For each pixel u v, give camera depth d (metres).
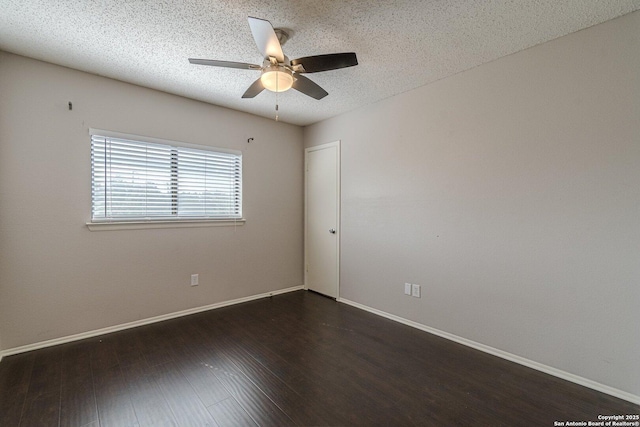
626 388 1.76
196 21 1.85
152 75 2.58
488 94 2.33
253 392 1.83
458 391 1.85
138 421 1.58
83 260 2.54
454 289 2.56
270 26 1.56
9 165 2.22
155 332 2.69
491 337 2.33
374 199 3.23
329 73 2.53
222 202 3.41
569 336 1.96
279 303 3.55
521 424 1.57
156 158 2.93
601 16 1.76
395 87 2.81
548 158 2.04
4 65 2.20
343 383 1.93
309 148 4.06
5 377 1.95
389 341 2.55
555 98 2.00
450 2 1.66
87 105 2.53
